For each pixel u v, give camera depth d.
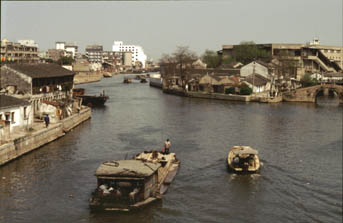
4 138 35.91
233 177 32.03
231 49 151.38
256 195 28.28
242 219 24.61
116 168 26.47
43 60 152.75
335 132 51.53
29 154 37.94
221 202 27.06
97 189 25.78
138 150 40.47
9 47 122.25
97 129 52.12
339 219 24.58
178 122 58.44
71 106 58.06
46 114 47.91
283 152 40.41
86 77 158.00
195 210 25.77
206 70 121.81
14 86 53.91
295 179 31.62
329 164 35.84
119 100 90.25
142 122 58.31
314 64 103.75
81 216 24.53
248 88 94.12
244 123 58.06
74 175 31.84
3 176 31.25
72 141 44.16
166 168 32.88
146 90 121.44
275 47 131.75
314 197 27.98
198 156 38.53
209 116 64.94
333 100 98.19
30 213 24.81
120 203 24.95
